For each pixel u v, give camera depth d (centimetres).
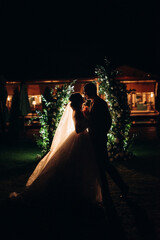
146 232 349
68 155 447
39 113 846
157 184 543
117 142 764
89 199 434
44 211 417
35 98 2611
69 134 510
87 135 461
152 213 406
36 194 446
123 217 394
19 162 758
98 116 463
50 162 459
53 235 344
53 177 444
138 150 888
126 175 611
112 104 780
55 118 820
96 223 375
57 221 384
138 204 442
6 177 609
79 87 2142
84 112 480
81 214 405
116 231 352
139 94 2819
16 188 532
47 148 825
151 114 2089
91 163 442
